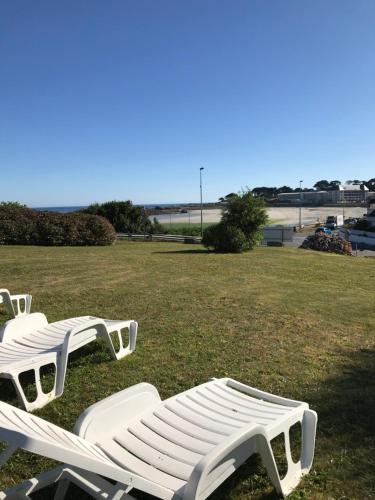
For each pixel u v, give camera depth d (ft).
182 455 8.25
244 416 9.63
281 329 21.11
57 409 12.51
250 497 9.05
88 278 33.88
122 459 8.08
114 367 15.64
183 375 15.12
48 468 9.84
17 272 35.88
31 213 66.74
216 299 27.43
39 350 13.89
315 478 9.54
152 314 23.39
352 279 40.70
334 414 12.39
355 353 17.83
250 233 62.44
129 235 105.60
